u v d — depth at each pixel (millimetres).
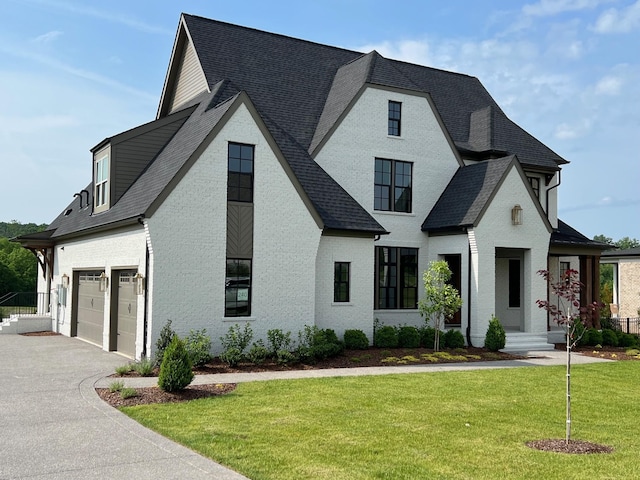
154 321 16766
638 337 26859
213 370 15992
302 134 23828
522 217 23594
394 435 9734
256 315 18578
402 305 24734
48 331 27562
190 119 21469
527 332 23719
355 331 20656
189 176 17375
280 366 16875
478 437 9781
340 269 21391
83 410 11195
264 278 18766
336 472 7852
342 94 25078
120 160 20656
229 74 24312
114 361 17609
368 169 24203
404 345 21562
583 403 12789
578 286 10391
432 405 12109
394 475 7793
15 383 13922
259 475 7656
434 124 25812
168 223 17016
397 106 25297
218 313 17859
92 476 7617
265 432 9703
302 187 19516
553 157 28484
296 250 19375
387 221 24469
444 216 24359
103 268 20750
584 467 8305
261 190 18750
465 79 32500
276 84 25250
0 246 58250
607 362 19797
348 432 9836
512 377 15945
